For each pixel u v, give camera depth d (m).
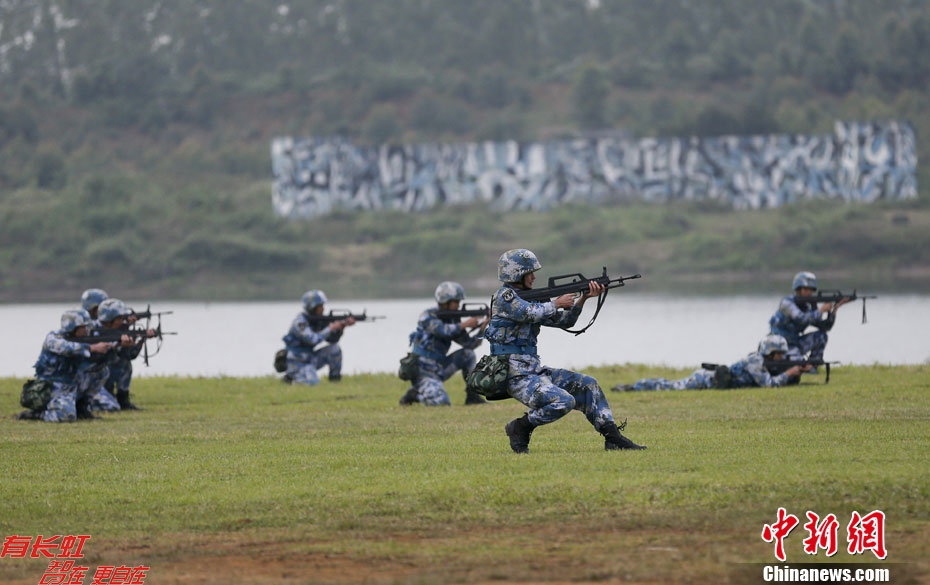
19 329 197.75
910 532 29.45
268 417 60.50
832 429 45.91
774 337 70.19
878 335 142.62
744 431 46.19
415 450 43.31
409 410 62.47
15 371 123.19
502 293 39.44
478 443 44.62
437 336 65.94
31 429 55.47
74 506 34.69
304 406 67.06
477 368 40.09
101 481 38.59
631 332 162.88
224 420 59.31
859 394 62.06
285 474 38.62
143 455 44.41
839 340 136.75
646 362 116.50
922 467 35.59
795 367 69.19
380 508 32.91
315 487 35.84
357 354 137.38
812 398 60.59
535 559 27.83
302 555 29.08
